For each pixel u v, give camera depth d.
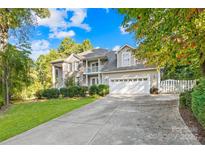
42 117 9.59
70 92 21.03
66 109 11.57
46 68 37.38
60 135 6.44
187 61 8.41
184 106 9.46
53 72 29.94
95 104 13.34
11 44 18.92
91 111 10.67
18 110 13.84
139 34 6.34
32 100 21.33
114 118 8.59
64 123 8.13
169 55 6.55
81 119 8.77
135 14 5.14
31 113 11.41
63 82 28.45
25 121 8.99
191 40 4.36
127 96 17.97
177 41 4.41
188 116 7.79
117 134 6.21
